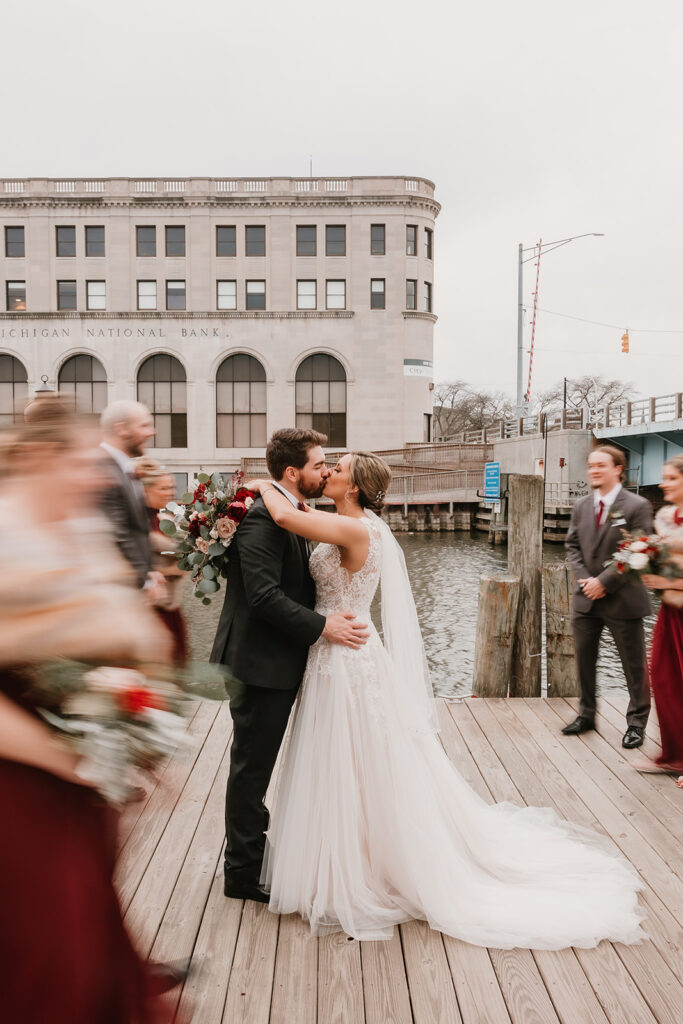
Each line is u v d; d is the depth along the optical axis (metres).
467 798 3.27
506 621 5.76
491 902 2.93
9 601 1.37
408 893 2.88
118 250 35.22
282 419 35.59
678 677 4.25
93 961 1.44
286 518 2.77
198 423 35.53
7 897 1.38
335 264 35.66
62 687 1.39
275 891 2.91
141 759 1.49
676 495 4.40
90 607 1.46
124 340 35.38
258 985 2.52
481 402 71.75
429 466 35.03
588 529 4.88
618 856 3.35
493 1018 2.37
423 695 3.17
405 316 35.66
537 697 5.91
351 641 2.92
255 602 2.77
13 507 1.44
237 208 35.41
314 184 35.47
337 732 2.89
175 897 3.03
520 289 29.80
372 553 2.97
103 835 1.54
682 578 4.21
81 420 1.53
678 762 4.30
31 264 35.19
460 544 27.94
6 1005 1.38
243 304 35.72
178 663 1.69
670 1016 2.37
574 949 2.72
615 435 28.34
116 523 3.31
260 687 2.88
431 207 36.34
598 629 4.92
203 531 2.89
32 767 1.42
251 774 2.95
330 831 2.86
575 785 4.16
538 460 29.91
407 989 2.51
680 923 2.88
